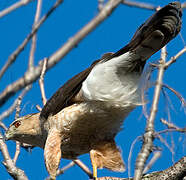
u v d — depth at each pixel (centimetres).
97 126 1086
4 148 922
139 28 932
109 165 1098
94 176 1031
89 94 1018
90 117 1055
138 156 632
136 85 972
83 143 1143
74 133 1105
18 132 1254
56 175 1055
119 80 984
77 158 1204
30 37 440
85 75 1066
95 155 1104
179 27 834
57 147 1084
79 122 1072
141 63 952
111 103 1012
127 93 990
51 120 1125
